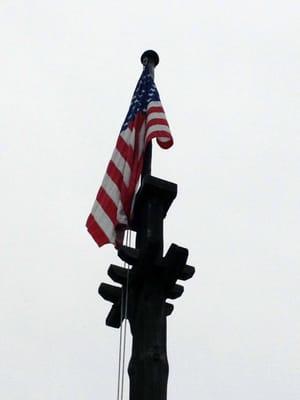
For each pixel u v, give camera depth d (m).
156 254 8.77
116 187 9.98
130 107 10.96
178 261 8.69
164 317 8.70
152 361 8.30
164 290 8.79
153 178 9.14
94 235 9.71
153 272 8.78
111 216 9.70
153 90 10.81
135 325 8.65
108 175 10.16
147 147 10.30
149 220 8.95
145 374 8.23
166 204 9.19
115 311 9.11
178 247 8.70
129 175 10.06
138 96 10.95
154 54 11.45
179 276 8.77
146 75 11.16
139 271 8.78
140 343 8.45
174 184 9.20
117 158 10.29
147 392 8.12
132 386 8.29
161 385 8.22
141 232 9.09
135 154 10.34
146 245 8.75
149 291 8.71
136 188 9.99
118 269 8.91
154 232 8.85
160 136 10.18
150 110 10.46
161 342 8.50
